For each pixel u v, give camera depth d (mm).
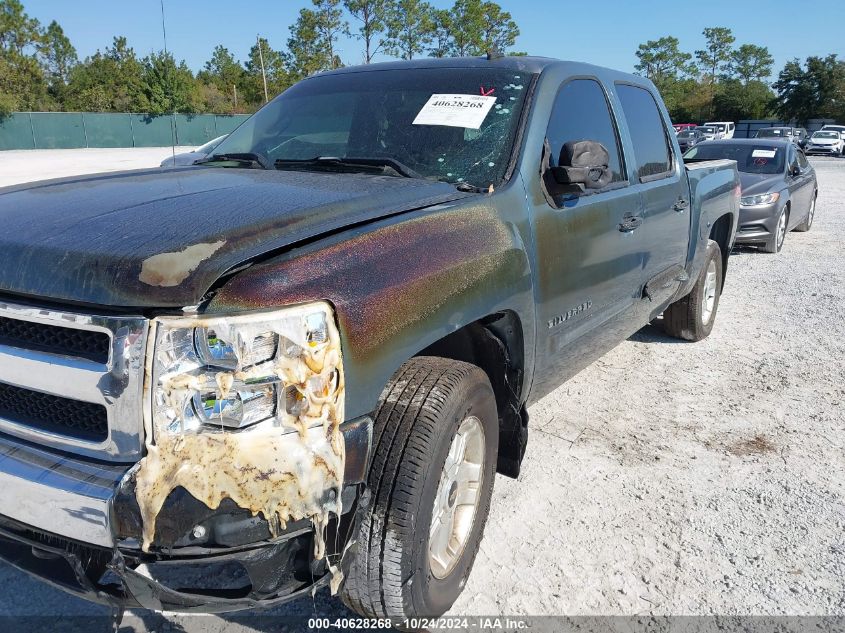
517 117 3039
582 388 4828
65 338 1822
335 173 2914
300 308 1780
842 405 4609
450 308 2236
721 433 4152
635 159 3932
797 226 12781
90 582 1837
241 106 56000
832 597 2699
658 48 106125
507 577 2775
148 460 1698
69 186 2617
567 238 3012
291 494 1748
